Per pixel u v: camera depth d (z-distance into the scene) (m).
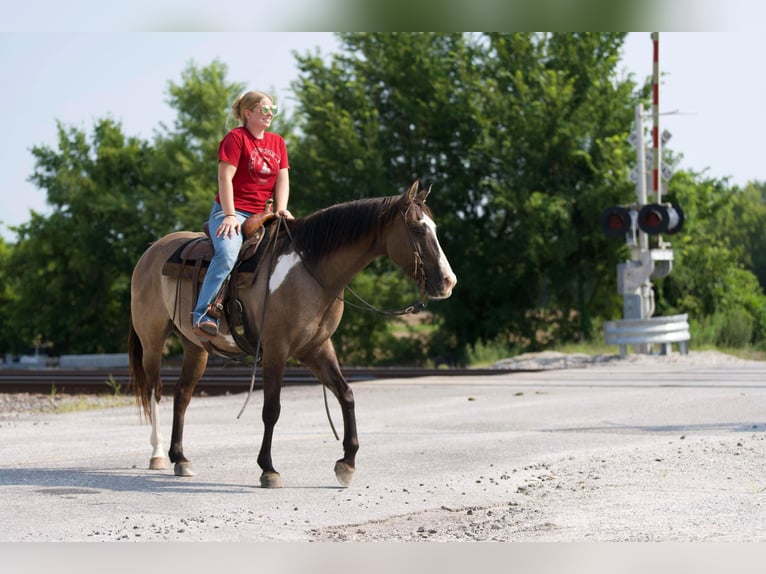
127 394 20.16
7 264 51.38
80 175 50.66
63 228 49.66
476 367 24.41
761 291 38.34
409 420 13.44
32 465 9.98
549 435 11.62
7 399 19.08
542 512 7.38
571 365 23.47
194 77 50.06
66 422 14.45
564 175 38.06
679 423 12.41
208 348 9.34
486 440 11.30
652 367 21.61
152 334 9.78
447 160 41.38
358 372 21.22
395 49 41.94
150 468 9.69
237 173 9.01
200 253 9.14
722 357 23.84
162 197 49.06
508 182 38.22
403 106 41.34
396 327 44.41
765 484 8.23
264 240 8.89
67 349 50.59
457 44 41.06
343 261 8.59
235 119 9.16
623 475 8.81
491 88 39.06
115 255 49.16
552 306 39.19
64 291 50.00
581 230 37.66
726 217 38.00
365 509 7.64
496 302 40.00
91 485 8.73
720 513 7.16
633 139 25.22
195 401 17.09
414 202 8.41
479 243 39.91
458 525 7.06
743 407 13.82
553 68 40.09
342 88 42.16
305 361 8.97
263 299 8.68
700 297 35.59
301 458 10.30
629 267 24.73
